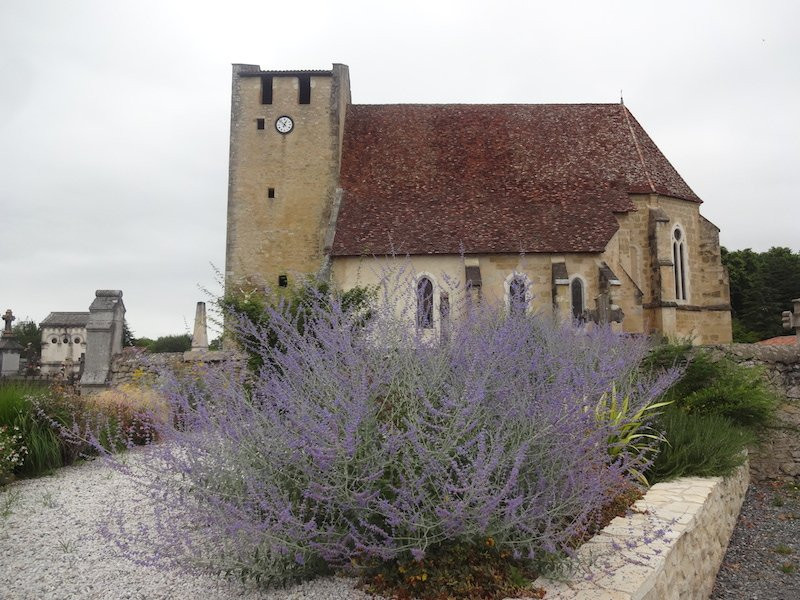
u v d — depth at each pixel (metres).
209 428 4.34
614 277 21.84
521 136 28.09
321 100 26.94
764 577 6.80
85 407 9.80
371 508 3.89
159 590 4.30
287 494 3.98
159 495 5.89
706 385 10.48
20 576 4.70
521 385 4.61
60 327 45.09
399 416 4.33
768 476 10.93
